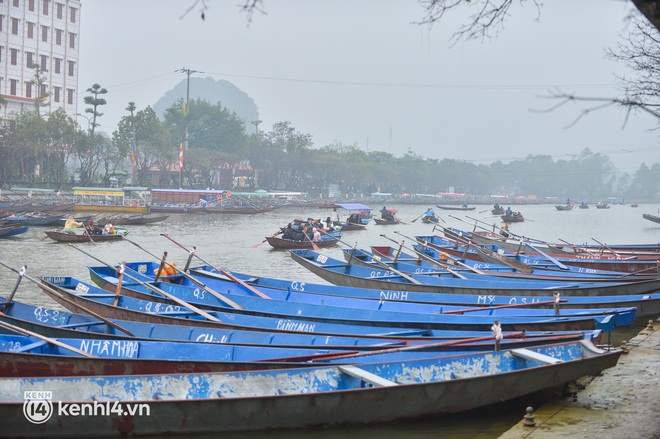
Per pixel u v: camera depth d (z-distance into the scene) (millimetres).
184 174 106750
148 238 47219
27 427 10219
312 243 39844
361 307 17812
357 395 10359
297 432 10523
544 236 60844
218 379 10812
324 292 20062
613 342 16969
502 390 10734
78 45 95688
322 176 130125
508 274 24297
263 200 104875
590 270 25594
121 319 15914
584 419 10305
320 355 12039
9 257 34688
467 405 10758
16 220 51000
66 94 94125
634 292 19609
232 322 15641
